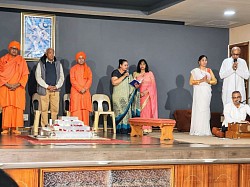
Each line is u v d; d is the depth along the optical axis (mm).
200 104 6922
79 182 4117
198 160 4555
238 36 8312
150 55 8016
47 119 6547
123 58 7855
